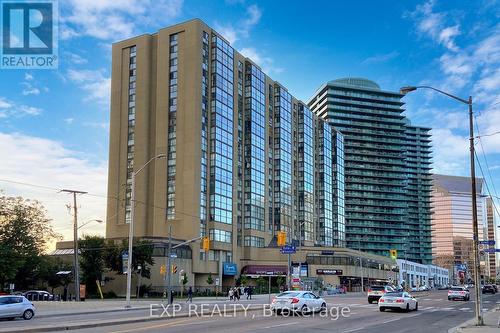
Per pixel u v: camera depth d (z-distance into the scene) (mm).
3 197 70750
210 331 20266
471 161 26797
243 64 107812
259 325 23188
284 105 120250
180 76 94438
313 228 129625
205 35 96438
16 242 70312
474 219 26328
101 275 75000
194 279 86625
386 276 143875
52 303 45906
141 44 100312
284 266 102125
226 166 97438
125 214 95812
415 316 31406
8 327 22719
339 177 151125
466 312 36656
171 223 89562
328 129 145500
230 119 100500
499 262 153250
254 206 104125
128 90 100375
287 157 119562
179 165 91000
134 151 96938
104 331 20109
